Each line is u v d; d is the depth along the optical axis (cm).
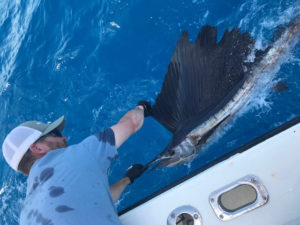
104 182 173
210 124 311
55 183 161
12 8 536
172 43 393
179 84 328
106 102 400
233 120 318
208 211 192
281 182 183
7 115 439
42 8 482
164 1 405
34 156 187
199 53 321
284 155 185
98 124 394
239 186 189
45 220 151
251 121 323
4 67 487
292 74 317
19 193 399
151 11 409
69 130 403
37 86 437
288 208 179
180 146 318
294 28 313
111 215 164
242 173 190
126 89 398
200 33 319
